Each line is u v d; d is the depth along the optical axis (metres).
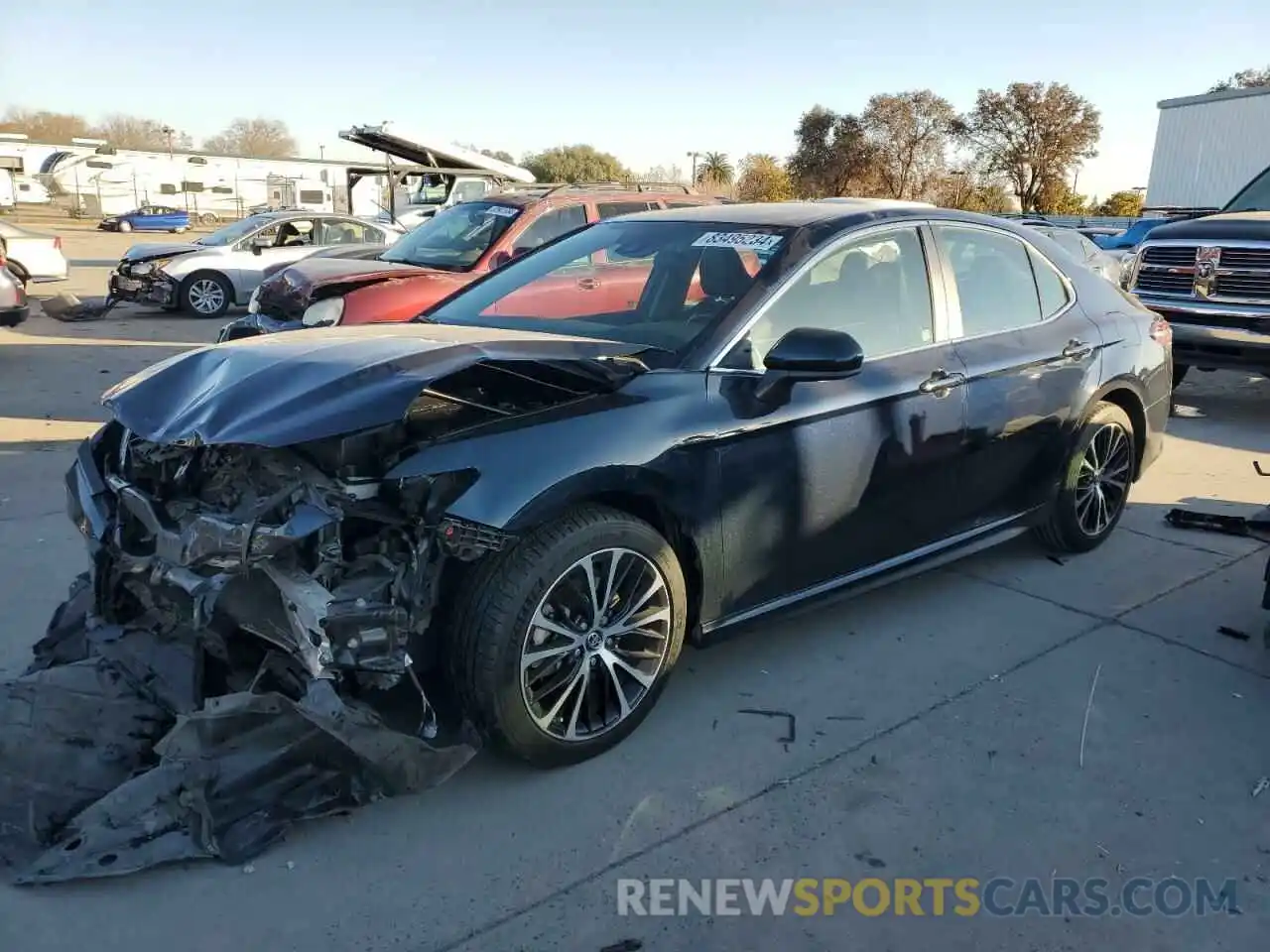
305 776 2.94
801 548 3.79
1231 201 9.98
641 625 3.37
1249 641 4.27
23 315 10.77
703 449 3.41
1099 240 17.77
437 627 3.10
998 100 50.41
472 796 3.17
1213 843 2.99
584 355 3.38
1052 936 2.63
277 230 15.96
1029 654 4.14
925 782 3.27
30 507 5.77
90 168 56.25
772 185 56.91
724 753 3.42
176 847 2.78
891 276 4.16
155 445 3.42
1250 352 8.20
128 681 3.36
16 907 2.65
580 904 2.72
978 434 4.32
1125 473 5.27
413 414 3.46
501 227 8.85
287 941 2.58
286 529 2.82
